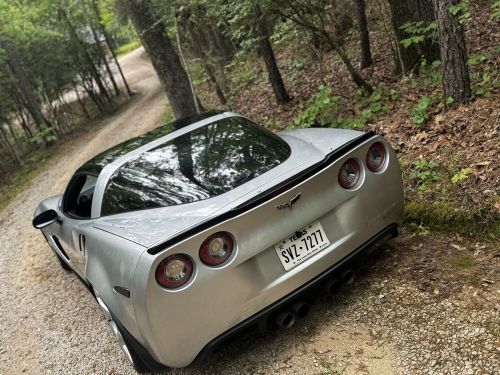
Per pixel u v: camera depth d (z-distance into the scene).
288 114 8.61
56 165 16.06
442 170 4.16
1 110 19.38
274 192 2.62
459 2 4.75
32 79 22.69
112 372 3.45
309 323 3.08
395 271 3.28
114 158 3.54
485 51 6.70
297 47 11.31
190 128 3.63
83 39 26.95
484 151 4.12
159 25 8.42
